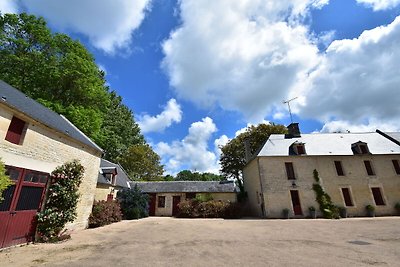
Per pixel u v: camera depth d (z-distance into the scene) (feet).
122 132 105.60
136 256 17.89
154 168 109.70
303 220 47.91
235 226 38.37
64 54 56.08
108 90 95.09
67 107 52.70
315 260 15.96
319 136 69.97
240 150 93.45
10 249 20.56
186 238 26.50
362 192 57.36
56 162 28.04
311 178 58.85
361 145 63.21
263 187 58.29
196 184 79.56
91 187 37.32
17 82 48.67
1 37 47.78
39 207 25.22
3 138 20.48
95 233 30.96
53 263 15.96
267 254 18.03
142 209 60.90
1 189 17.39
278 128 90.27
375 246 20.34
